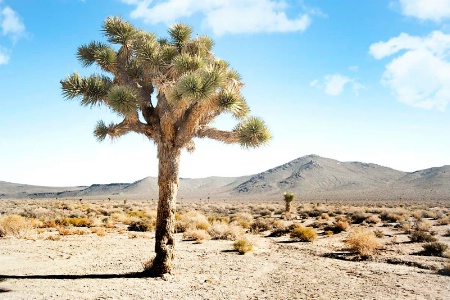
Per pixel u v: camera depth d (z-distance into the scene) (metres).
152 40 10.48
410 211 42.62
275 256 13.94
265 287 8.71
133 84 10.13
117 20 10.53
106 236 19.34
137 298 7.23
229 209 57.75
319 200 115.12
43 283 8.34
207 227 22.92
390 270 11.17
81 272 9.83
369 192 156.38
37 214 35.16
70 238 17.88
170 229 9.53
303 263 12.39
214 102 9.19
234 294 7.92
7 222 17.80
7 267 10.37
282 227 23.55
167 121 9.33
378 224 27.94
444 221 27.55
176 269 10.54
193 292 7.90
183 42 11.26
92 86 9.71
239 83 10.44
